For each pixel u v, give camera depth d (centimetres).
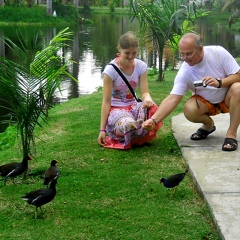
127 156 502
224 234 334
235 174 433
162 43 986
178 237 343
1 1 3697
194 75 501
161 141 547
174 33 994
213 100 509
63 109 772
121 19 4247
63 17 3681
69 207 389
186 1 1210
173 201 398
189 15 1130
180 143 524
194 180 430
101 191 418
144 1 952
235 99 491
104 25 3544
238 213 362
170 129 589
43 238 345
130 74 519
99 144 539
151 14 949
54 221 369
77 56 1805
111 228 356
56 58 457
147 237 343
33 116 445
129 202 397
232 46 2178
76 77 1358
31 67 437
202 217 371
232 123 498
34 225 363
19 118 447
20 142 559
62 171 464
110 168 470
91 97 860
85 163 485
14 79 432
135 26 3412
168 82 984
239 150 494
